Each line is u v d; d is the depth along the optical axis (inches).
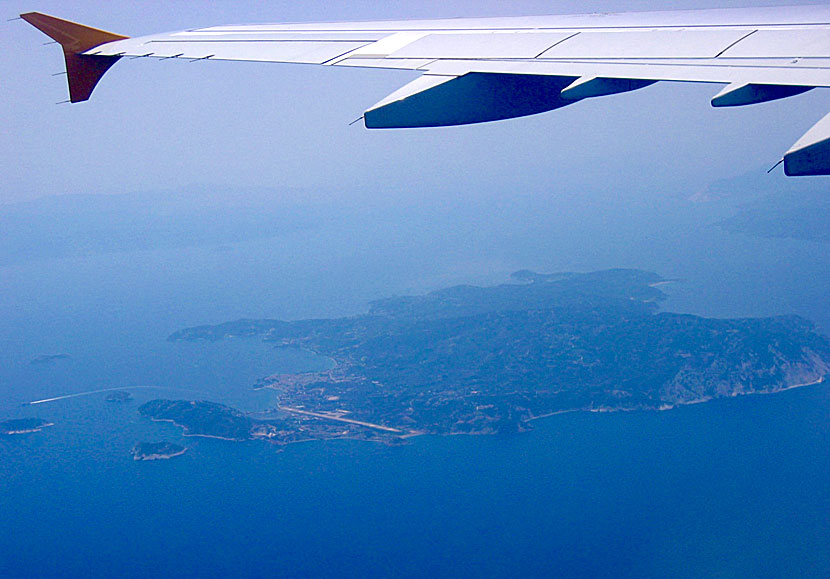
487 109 490.0
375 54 581.6
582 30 552.7
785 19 497.0
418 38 606.5
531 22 616.4
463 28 617.0
